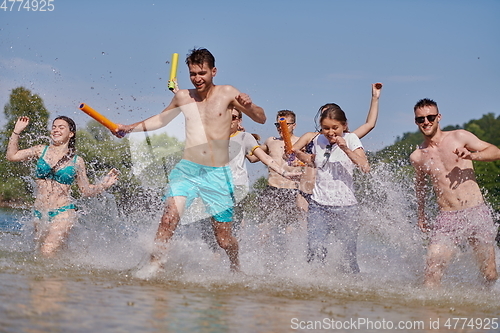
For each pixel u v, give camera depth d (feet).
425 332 10.59
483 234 16.75
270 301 12.54
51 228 18.98
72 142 20.35
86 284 12.93
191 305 11.43
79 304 10.64
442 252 16.56
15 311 9.68
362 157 17.79
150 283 13.75
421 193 18.06
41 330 8.70
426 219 18.06
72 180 19.86
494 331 10.92
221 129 15.79
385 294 14.43
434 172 17.43
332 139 17.71
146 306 10.97
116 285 13.11
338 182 18.22
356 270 17.94
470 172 17.10
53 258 17.02
